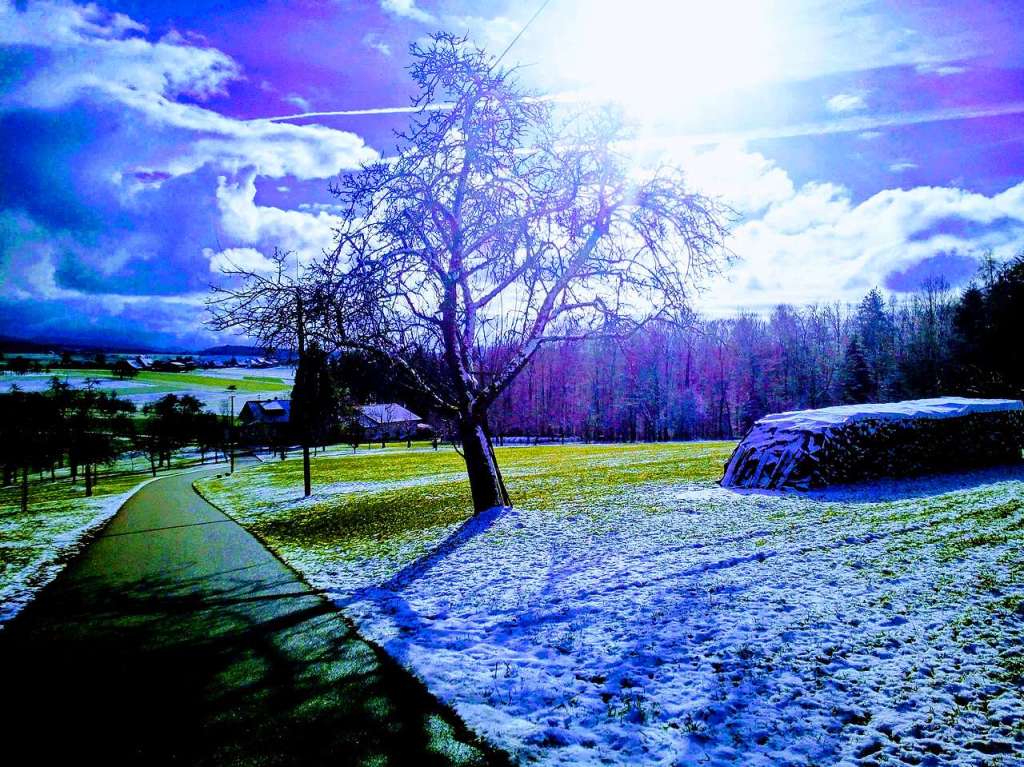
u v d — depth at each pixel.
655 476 24.75
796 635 6.34
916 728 4.45
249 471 58.62
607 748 4.55
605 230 13.67
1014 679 5.02
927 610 6.68
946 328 70.31
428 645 6.90
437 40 13.29
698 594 8.03
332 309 12.86
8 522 22.61
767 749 4.37
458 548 12.12
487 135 13.33
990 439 19.62
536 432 94.81
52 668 6.50
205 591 9.90
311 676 6.04
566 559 10.63
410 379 14.66
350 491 28.09
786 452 17.69
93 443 41.34
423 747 4.61
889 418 17.92
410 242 13.19
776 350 86.69
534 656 6.47
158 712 5.31
